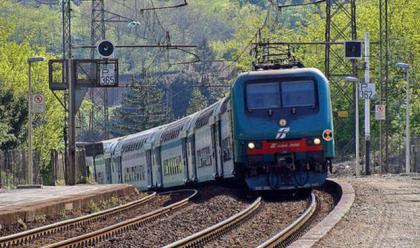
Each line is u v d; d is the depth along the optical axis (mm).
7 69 163875
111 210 69625
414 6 178500
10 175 117062
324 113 73875
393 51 175500
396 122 163625
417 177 98812
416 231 45750
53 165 124250
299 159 73688
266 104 73938
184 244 44281
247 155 73688
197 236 46469
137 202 78875
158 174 115625
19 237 51062
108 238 52875
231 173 80875
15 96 148125
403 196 66500
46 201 70875
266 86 74188
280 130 73500
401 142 159375
